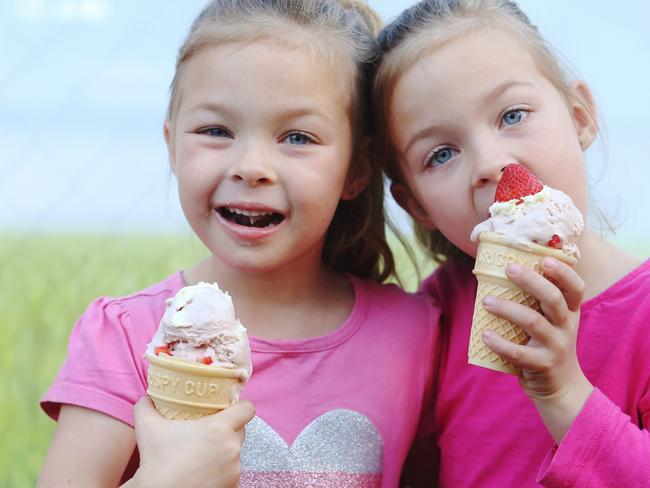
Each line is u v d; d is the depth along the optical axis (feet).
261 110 6.19
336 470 6.37
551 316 5.48
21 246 14.56
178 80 6.72
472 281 7.29
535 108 6.36
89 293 12.16
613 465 5.50
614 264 6.64
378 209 7.77
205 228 6.49
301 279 6.92
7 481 9.40
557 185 6.30
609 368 6.26
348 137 6.73
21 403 10.46
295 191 6.26
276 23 6.39
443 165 6.52
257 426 6.36
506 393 6.70
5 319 11.70
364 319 6.98
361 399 6.61
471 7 6.78
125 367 6.20
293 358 6.63
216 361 5.19
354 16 7.30
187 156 6.41
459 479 6.88
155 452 5.11
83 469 5.93
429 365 7.02
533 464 6.52
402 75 6.58
